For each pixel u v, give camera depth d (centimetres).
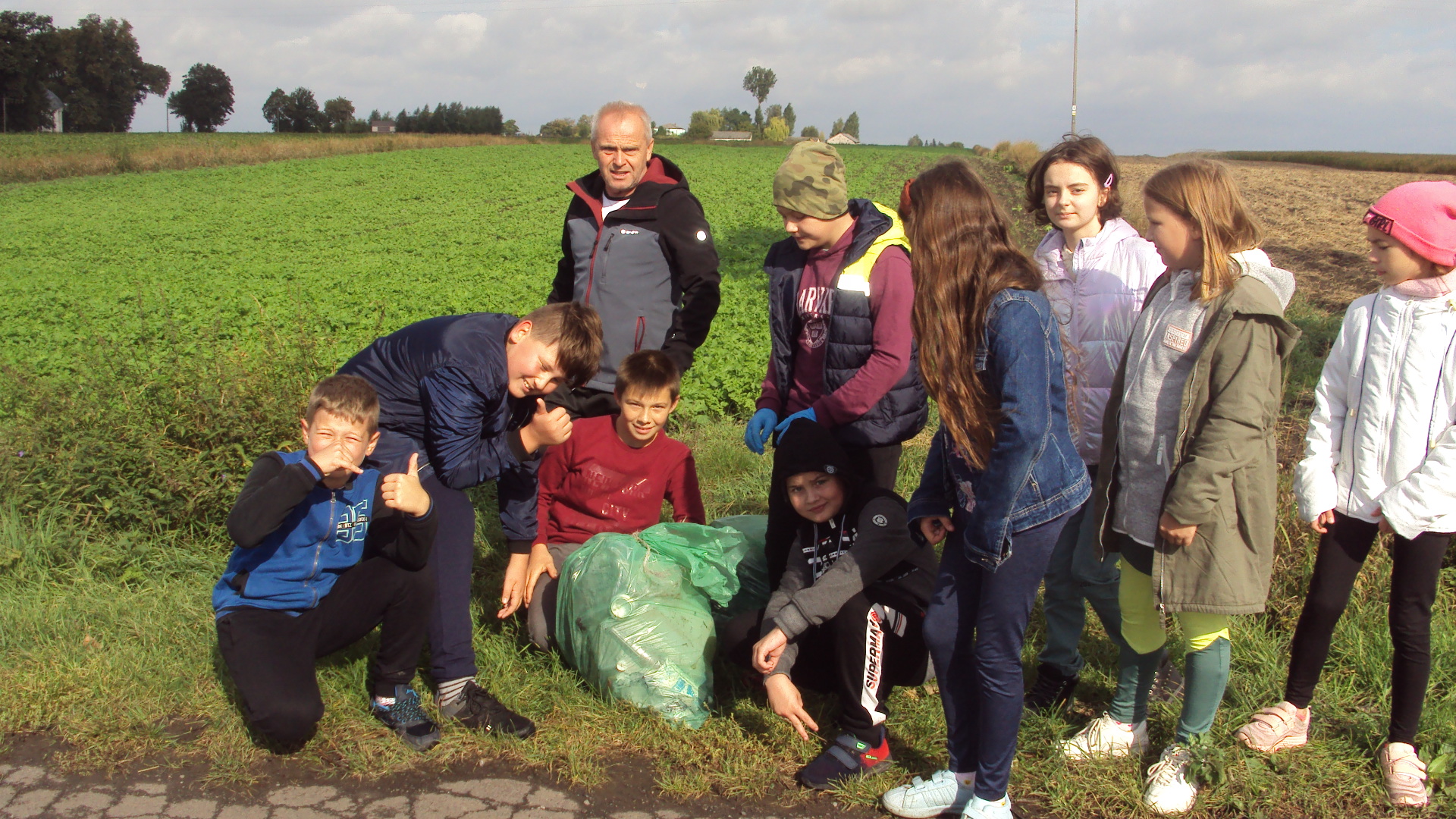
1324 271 1370
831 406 341
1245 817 280
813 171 328
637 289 436
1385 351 281
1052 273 349
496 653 371
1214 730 311
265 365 518
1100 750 307
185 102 13225
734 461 602
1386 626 363
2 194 3109
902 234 339
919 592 316
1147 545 279
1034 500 241
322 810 279
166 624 385
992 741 261
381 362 327
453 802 284
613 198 446
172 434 489
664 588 349
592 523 406
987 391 248
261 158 4612
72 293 1388
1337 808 282
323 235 2209
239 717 320
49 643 366
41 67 10344
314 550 304
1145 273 328
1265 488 261
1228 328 257
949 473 276
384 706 321
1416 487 271
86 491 468
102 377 514
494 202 2956
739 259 1580
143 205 2862
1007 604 251
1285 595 394
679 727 324
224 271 1650
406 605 310
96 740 308
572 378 318
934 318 248
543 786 294
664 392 383
